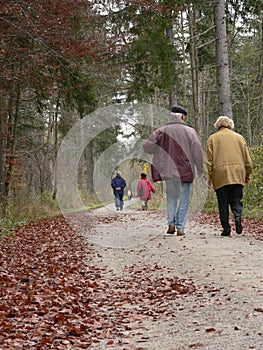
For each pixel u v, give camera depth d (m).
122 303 6.60
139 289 7.21
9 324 5.68
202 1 24.03
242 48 39.00
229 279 6.95
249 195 17.03
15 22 14.26
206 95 43.53
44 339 5.10
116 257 9.76
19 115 26.75
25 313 6.25
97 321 5.88
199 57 26.94
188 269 7.95
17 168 26.14
